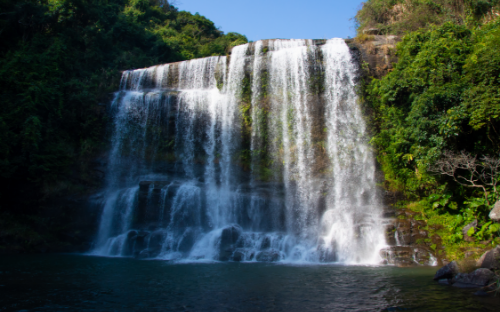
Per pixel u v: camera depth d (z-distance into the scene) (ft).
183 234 55.42
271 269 39.47
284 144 71.15
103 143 76.33
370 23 99.30
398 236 48.14
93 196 67.21
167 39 126.52
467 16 78.43
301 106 72.38
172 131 76.43
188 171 74.02
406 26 83.35
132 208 62.64
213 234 53.72
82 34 94.43
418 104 54.39
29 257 50.80
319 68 73.31
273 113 73.56
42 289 28.02
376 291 26.91
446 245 45.42
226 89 78.74
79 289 28.04
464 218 47.57
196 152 75.46
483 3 83.66
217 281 31.55
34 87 67.92
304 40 78.13
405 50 65.41
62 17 88.94
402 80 61.11
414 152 55.11
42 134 67.87
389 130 63.36
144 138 77.05
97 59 94.84
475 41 58.80
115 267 40.75
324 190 64.18
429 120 52.80
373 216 53.88
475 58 51.70
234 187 70.44
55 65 77.66
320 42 77.56
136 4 153.79
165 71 86.17
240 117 75.20
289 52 75.36
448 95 51.55
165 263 44.98
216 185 71.56
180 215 60.34
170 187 62.03
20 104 66.54
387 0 98.37
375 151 64.23
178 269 39.37
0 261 45.65
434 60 57.41
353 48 73.87
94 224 63.31
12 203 63.00
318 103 71.77
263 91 75.20
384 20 98.37
